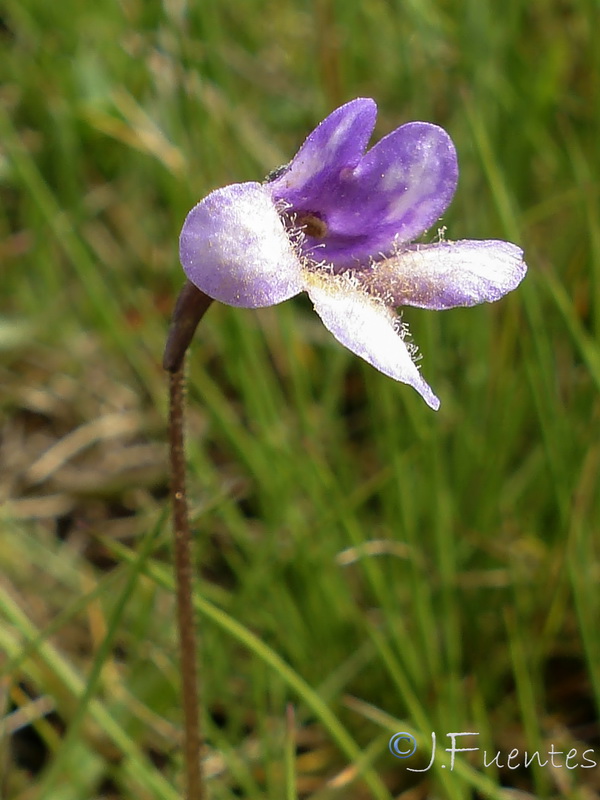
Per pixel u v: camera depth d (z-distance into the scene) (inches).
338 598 3.8
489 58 4.6
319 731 3.7
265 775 3.5
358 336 2.3
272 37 5.4
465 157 4.3
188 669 2.9
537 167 4.7
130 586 2.9
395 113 5.0
